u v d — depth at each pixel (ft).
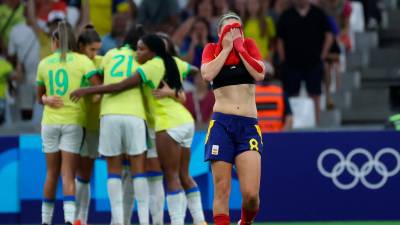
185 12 185.78
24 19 174.50
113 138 116.88
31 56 172.45
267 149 136.87
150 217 137.28
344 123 187.83
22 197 135.44
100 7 171.01
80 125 119.34
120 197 117.29
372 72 197.36
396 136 137.08
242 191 96.78
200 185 135.74
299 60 174.09
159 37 118.01
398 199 137.08
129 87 116.57
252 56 99.14
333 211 137.08
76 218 123.24
